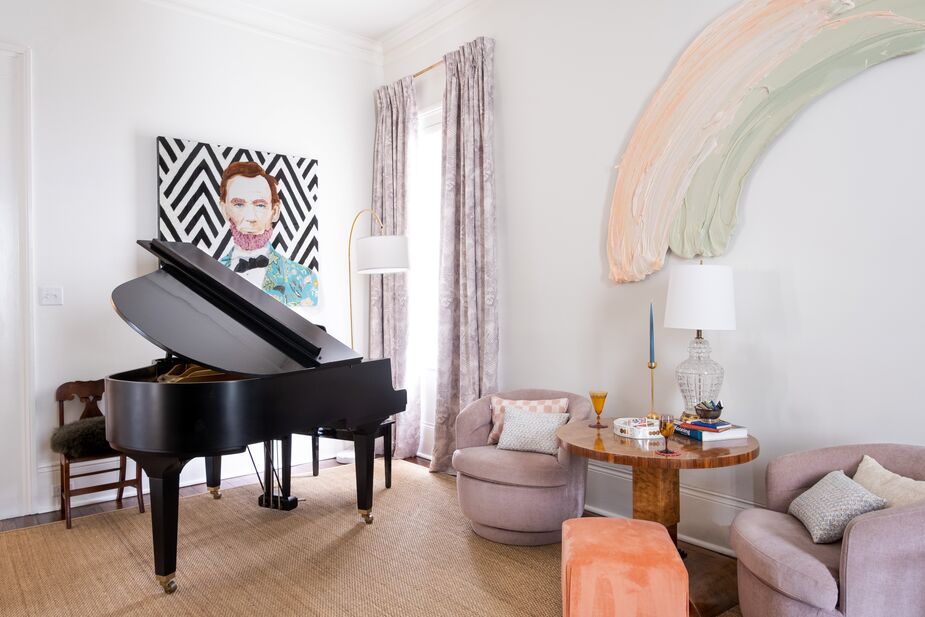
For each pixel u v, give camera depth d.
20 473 3.79
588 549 2.11
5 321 3.77
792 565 2.01
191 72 4.50
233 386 2.59
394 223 5.22
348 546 3.22
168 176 4.32
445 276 4.56
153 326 2.75
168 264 3.37
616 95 3.65
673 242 3.31
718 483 3.19
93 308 4.05
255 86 4.80
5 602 2.67
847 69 2.70
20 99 3.81
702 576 2.84
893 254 2.59
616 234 3.59
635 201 3.48
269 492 3.84
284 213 4.88
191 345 2.75
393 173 5.23
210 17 4.59
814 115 2.82
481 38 4.34
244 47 4.75
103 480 4.03
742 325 3.08
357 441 3.53
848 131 2.71
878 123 2.63
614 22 3.65
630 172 3.51
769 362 2.98
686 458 2.39
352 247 5.32
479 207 4.38
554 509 3.14
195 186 4.43
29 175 3.82
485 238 4.29
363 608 2.59
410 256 5.06
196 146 4.43
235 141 4.70
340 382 3.10
